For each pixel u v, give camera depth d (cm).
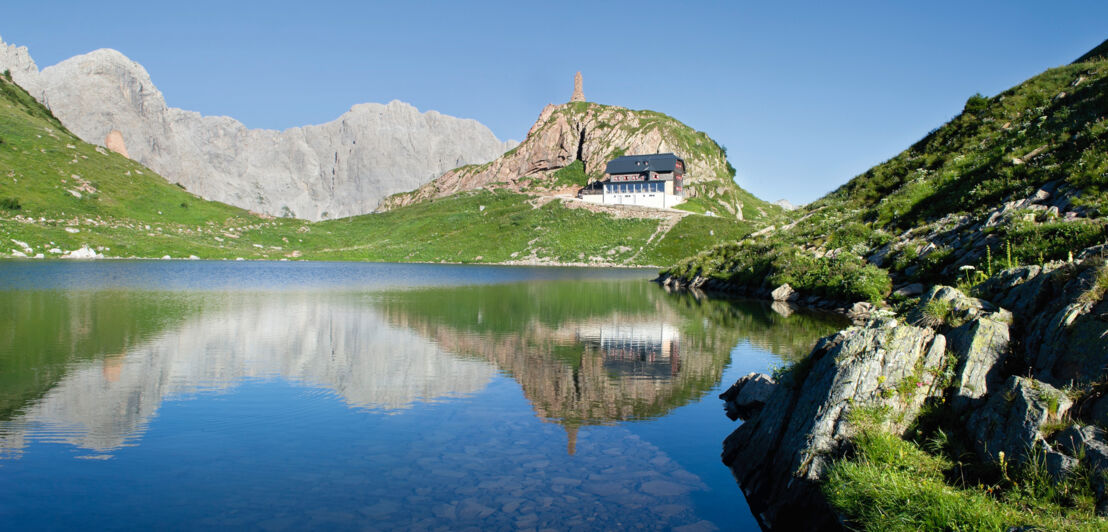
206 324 3397
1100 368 907
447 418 1644
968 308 1165
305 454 1359
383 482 1205
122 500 1112
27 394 1841
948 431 998
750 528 1040
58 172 16025
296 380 2077
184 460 1318
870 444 994
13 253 11062
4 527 998
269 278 7938
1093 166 3109
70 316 3578
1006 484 870
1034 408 899
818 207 6394
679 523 1052
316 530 1002
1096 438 827
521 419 1639
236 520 1036
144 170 19388
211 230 16150
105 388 1930
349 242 16838
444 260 13950
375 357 2498
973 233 3359
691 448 1422
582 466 1304
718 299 4916
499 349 2697
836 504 927
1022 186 3575
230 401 1800
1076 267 1094
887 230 4556
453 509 1088
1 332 2973
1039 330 1048
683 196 16975
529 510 1090
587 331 3219
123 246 12825
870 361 1092
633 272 10281
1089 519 756
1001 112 5472
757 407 1681
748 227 13462
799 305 4272
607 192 16225
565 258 12988
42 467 1266
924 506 855
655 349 2675
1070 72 5597
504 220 16175
